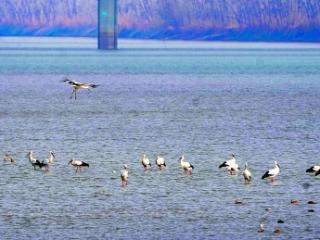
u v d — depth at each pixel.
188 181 50.50
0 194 46.97
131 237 39.34
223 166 52.75
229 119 87.94
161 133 74.75
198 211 43.50
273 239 39.06
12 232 39.91
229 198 46.22
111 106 103.38
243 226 41.00
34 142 68.25
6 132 75.19
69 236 39.41
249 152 63.31
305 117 91.12
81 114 92.56
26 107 101.31
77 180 50.78
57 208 44.03
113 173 53.00
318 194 47.22
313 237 39.34
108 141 68.94
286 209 43.94
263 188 48.62
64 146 65.88
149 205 44.66
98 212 43.34
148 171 53.72
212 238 39.22
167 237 39.38
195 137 71.94
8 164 56.38
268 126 81.38
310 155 61.97
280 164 57.47
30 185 49.34
